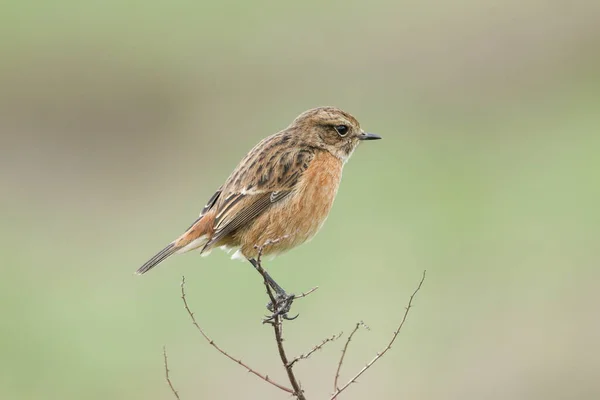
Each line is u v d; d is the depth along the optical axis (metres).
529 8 23.86
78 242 17.50
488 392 13.98
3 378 14.12
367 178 19.05
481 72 23.02
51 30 23.91
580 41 23.34
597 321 15.02
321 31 23.75
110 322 15.09
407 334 14.63
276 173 9.16
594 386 13.96
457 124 21.59
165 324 14.92
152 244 17.31
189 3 24.39
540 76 22.94
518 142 20.73
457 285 15.77
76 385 14.03
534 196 18.33
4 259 16.83
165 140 21.61
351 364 14.16
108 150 21.34
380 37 23.58
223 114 22.31
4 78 22.89
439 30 23.58
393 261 16.11
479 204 18.06
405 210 17.75
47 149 21.19
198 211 18.50
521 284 15.85
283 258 16.06
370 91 22.77
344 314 14.91
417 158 20.06
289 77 22.94
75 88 22.81
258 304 15.10
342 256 16.17
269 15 24.16
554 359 14.50
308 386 13.84
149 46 23.48
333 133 9.59
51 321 15.13
